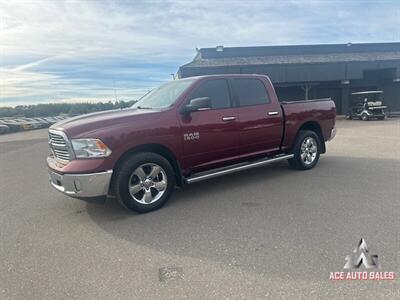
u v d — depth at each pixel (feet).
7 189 19.10
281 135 18.35
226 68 70.18
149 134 13.17
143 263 9.34
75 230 12.05
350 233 10.68
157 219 12.77
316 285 7.85
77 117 14.37
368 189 15.65
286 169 20.56
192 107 14.06
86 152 12.04
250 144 16.90
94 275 8.76
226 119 15.64
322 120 20.74
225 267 8.88
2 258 9.95
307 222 11.77
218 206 13.99
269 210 13.21
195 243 10.48
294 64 72.69
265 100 17.65
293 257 9.25
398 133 41.57
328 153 26.71
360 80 89.51
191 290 7.86
